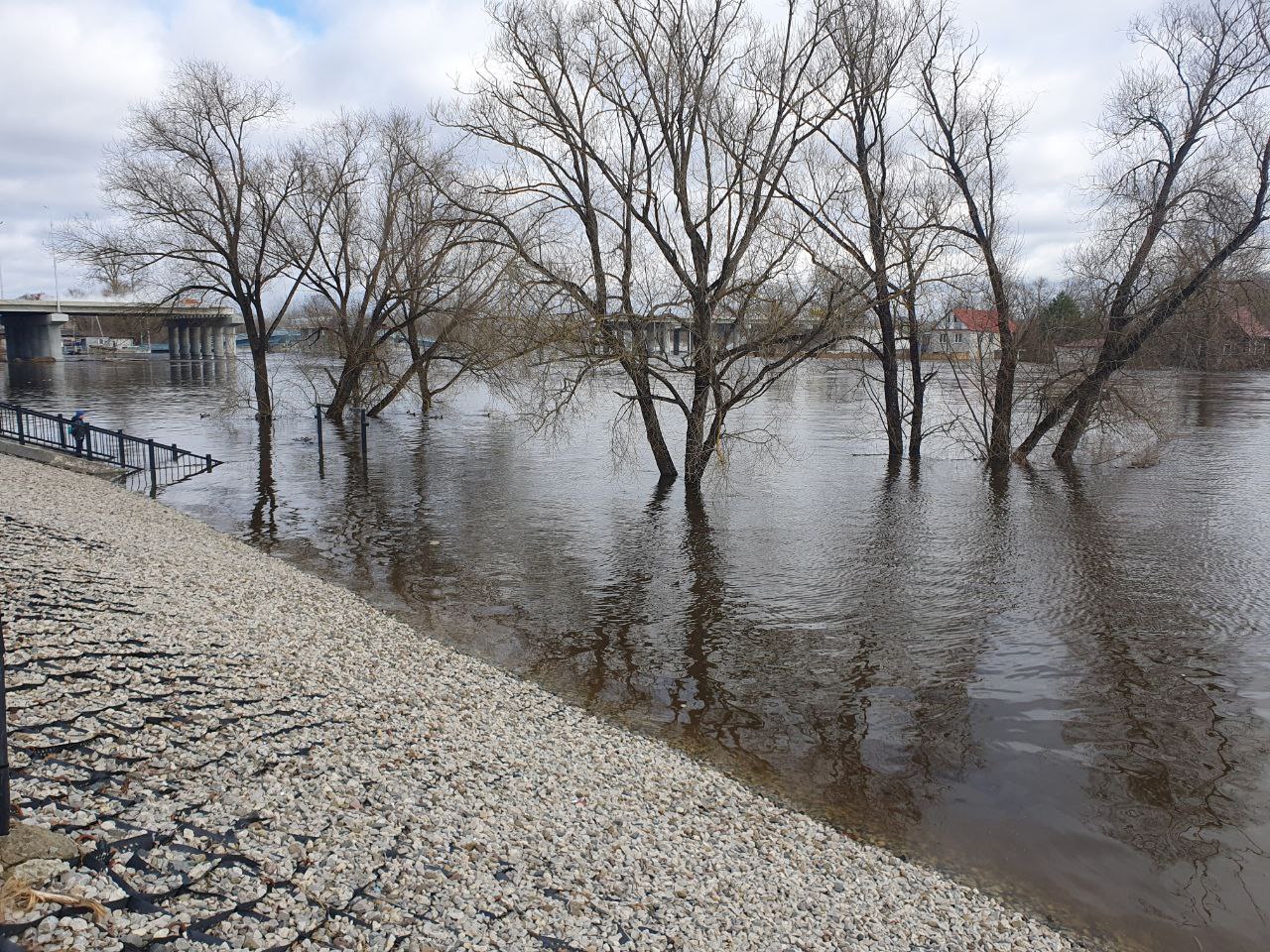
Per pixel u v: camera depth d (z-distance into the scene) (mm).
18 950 4840
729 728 12344
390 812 7906
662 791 9906
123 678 9555
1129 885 8852
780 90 24516
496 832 8016
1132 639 15688
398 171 41969
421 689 11758
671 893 7605
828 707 13039
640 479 31250
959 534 23344
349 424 46844
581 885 7438
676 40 25062
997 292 31984
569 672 14180
